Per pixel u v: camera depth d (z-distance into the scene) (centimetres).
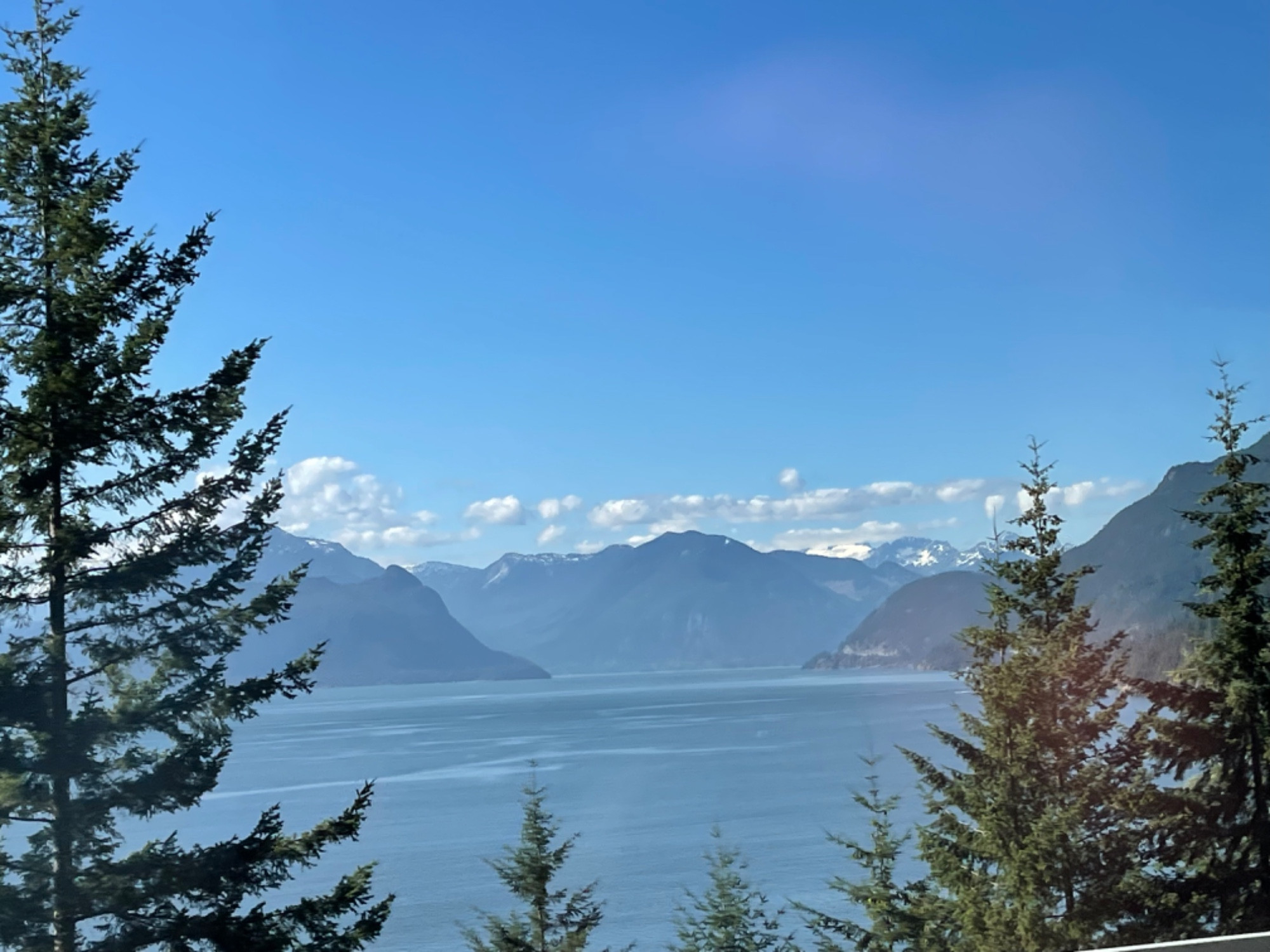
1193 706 2039
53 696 1386
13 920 1271
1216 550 2094
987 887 1939
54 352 1416
